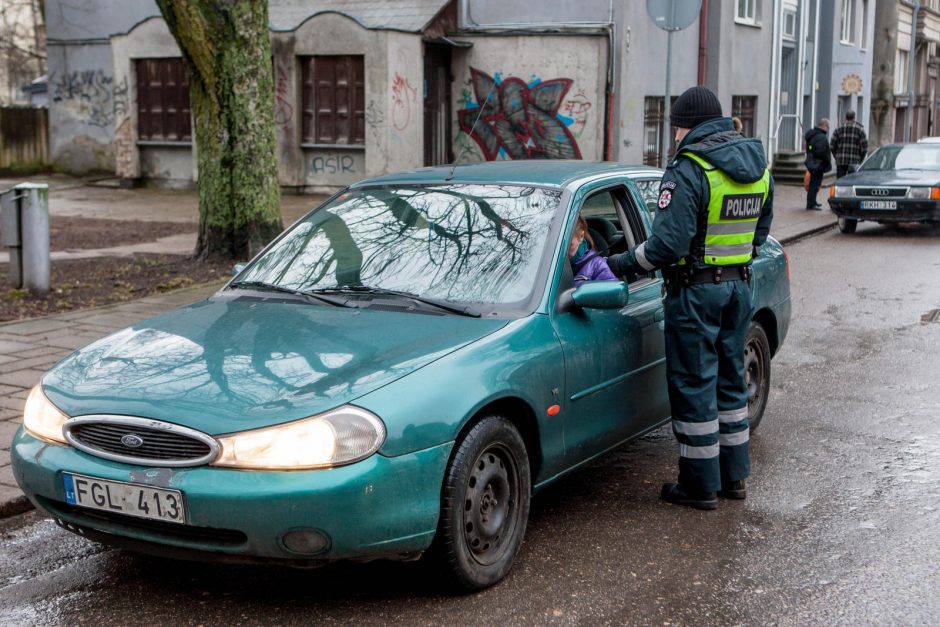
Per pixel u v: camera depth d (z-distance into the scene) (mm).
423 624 3676
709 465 4809
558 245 4531
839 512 4832
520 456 4102
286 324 4250
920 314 10016
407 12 20859
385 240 4812
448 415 3674
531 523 4711
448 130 21906
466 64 21500
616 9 19906
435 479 3625
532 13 20656
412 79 20328
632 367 4844
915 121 45281
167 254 12898
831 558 4281
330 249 4891
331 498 3389
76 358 4230
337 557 3484
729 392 4945
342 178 20781
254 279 4930
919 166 17438
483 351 3957
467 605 3826
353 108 20406
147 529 3627
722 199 4609
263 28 11688
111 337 4445
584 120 20500
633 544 4445
